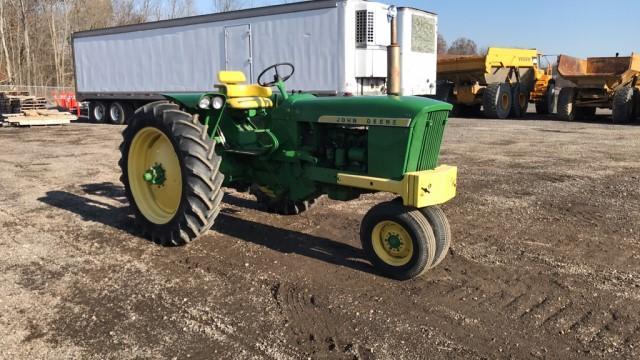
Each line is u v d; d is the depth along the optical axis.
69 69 43.84
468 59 17.50
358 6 11.97
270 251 4.66
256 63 13.65
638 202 6.32
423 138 4.01
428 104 3.96
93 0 45.12
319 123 4.50
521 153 10.10
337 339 3.15
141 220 5.01
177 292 3.80
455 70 18.02
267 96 5.06
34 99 18.77
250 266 4.31
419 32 13.98
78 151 10.79
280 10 12.88
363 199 6.55
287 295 3.75
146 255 4.56
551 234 5.12
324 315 3.45
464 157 9.62
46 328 3.29
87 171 8.53
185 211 4.55
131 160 5.14
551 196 6.61
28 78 38.94
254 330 3.26
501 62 17.69
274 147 4.68
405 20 13.35
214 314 3.47
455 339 3.15
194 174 4.48
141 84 16.81
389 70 4.61
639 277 4.07
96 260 4.44
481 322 3.36
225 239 4.99
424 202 3.86
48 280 4.01
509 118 18.39
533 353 3.00
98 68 18.08
